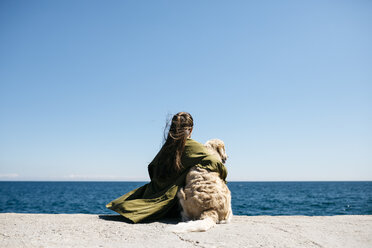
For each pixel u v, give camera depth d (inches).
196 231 150.1
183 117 190.4
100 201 1328.7
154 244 128.2
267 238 139.6
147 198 191.3
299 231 156.9
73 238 138.3
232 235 143.8
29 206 1018.7
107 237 140.7
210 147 198.1
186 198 171.0
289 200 1321.4
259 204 1069.1
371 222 189.0
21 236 140.9
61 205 1067.3
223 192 172.4
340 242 136.3
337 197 1579.7
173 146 185.2
